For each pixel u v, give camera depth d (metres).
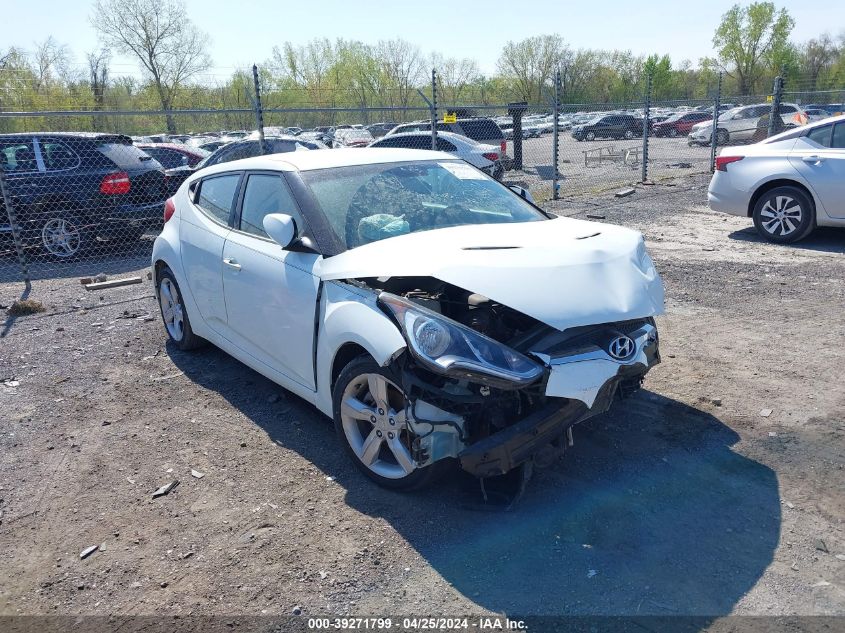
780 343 5.25
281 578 2.88
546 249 3.28
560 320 2.99
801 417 4.04
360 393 3.55
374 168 4.32
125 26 49.53
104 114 8.88
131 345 5.91
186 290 5.17
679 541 2.99
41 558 3.09
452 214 4.09
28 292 8.03
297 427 4.25
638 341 3.31
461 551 3.00
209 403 4.64
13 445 4.15
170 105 50.47
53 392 4.93
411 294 3.49
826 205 8.31
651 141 30.81
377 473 3.47
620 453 3.73
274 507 3.39
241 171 4.68
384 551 3.02
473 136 18.50
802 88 68.25
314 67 62.06
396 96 53.56
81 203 9.56
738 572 2.79
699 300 6.46
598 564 2.87
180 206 5.33
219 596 2.79
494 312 3.31
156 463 3.87
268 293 4.05
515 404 3.15
